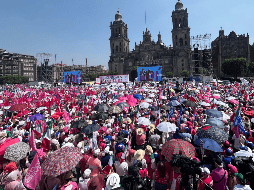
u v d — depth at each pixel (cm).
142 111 1830
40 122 1253
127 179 554
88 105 2323
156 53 12962
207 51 6141
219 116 1253
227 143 861
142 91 3578
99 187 544
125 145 865
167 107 1855
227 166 671
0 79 13288
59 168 472
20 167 732
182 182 540
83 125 1155
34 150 789
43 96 3066
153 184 635
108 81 7788
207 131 885
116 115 1588
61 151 523
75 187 511
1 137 915
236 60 9019
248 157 662
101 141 1071
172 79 7525
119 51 13925
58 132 1204
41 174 472
